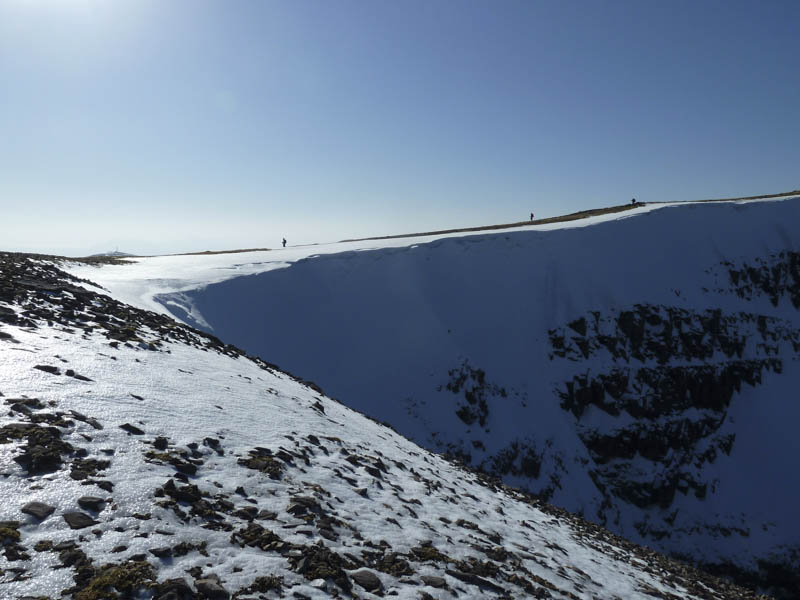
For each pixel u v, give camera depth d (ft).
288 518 22.03
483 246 182.70
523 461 124.16
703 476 138.10
